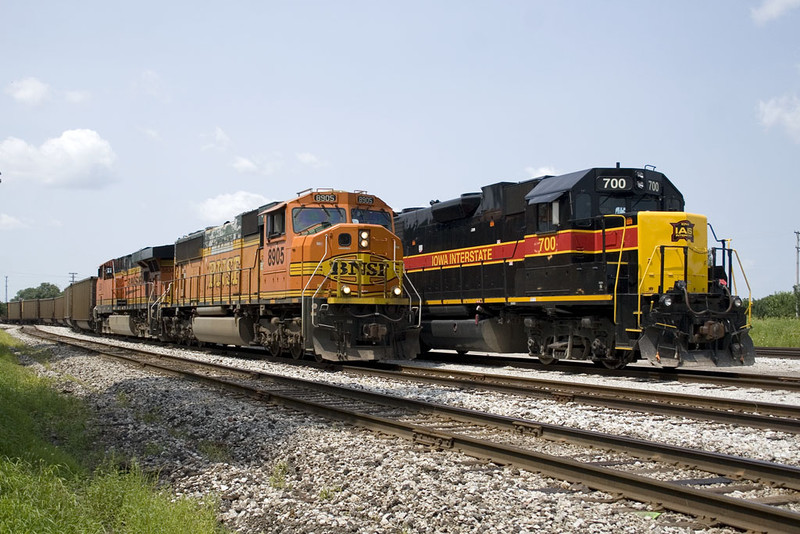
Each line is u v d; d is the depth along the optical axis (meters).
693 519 5.37
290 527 5.35
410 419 9.38
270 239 17.97
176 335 25.78
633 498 5.80
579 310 15.18
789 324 29.80
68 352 23.61
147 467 7.33
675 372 14.48
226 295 20.83
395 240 17.45
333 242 16.47
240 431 8.92
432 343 19.84
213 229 22.64
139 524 5.16
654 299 13.59
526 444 7.86
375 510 5.66
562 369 15.73
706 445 7.81
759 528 5.00
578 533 5.07
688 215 14.04
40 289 154.88
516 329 17.45
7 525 4.70
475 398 11.09
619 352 14.95
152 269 28.86
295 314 17.34
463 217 18.30
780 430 8.47
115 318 33.22
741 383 12.62
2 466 5.96
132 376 15.27
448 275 18.91
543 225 15.38
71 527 4.97
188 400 11.50
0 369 14.60
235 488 6.41
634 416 9.46
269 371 15.59
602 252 14.34
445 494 5.96
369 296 16.73
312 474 6.82
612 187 14.77
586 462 6.94
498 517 5.40
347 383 13.34
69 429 9.28
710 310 13.57
